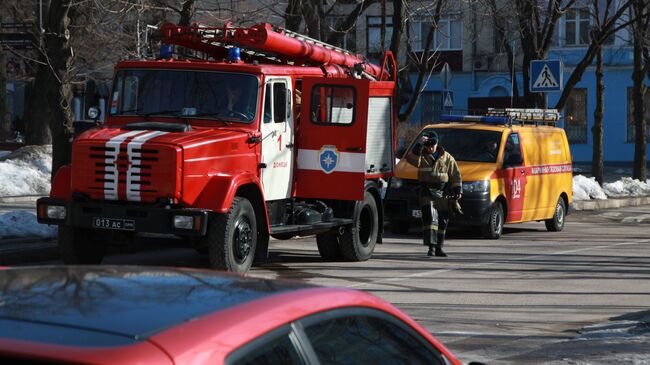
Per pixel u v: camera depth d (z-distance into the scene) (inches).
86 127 1023.0
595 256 1211.9
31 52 2277.3
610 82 3597.4
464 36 3627.0
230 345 193.6
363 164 1031.6
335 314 232.5
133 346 180.5
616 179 2977.4
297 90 1047.0
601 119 2374.5
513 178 1465.3
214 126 954.7
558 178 1611.7
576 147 3656.5
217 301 214.7
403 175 1422.2
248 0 1707.7
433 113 3698.3
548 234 1555.1
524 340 676.1
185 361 182.9
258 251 961.5
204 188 892.0
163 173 871.7
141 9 1327.5
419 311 784.9
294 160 1035.9
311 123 1038.4
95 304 203.2
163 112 965.8
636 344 665.6
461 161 1441.9
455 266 1081.4
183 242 904.9
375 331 247.9
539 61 1702.8
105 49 1825.8
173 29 1055.6
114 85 983.6
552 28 2054.6
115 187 885.2
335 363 221.8
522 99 2230.6
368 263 1093.8
